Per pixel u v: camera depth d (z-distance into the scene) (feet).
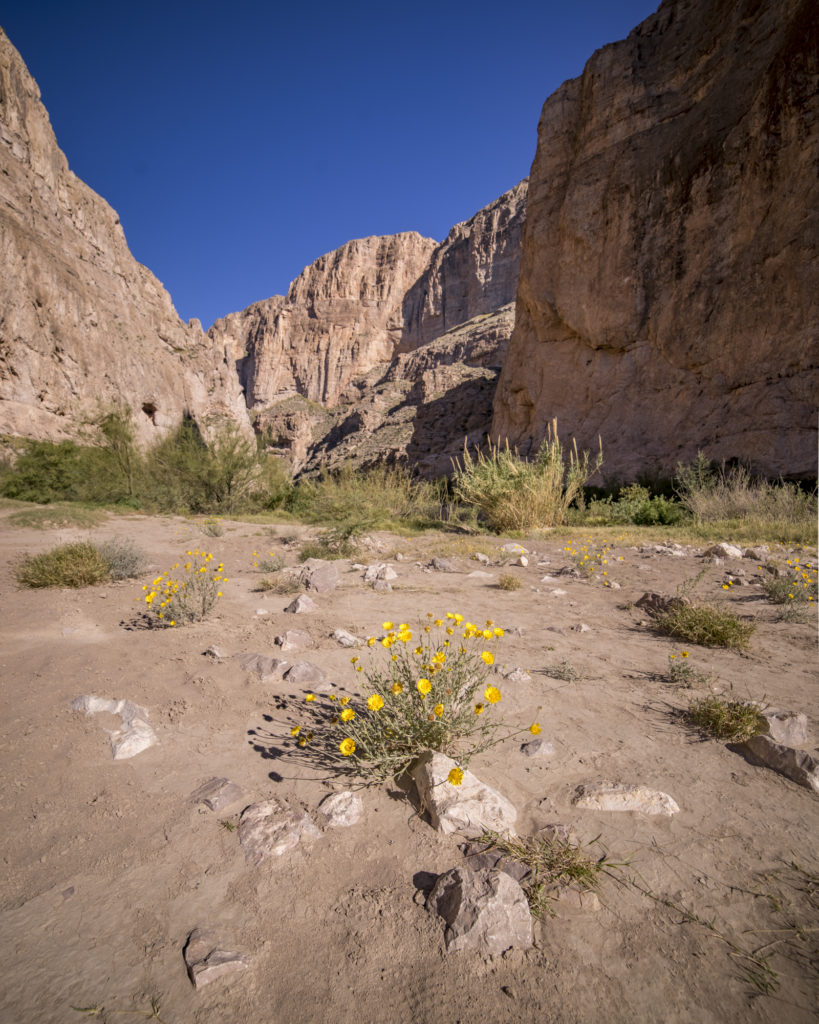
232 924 4.43
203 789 6.30
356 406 333.62
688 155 77.36
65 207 160.45
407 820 5.82
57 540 32.68
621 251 86.07
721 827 5.67
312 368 442.09
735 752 7.30
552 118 105.09
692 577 20.93
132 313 173.99
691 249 75.87
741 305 68.44
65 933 4.33
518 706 8.64
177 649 11.43
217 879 4.92
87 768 6.78
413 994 3.84
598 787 6.23
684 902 4.66
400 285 448.24
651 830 5.61
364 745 6.65
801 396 61.31
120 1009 3.71
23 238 111.04
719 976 3.96
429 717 6.91
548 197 104.17
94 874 4.97
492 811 5.74
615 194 87.15
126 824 5.69
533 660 10.93
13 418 99.66
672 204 79.20
